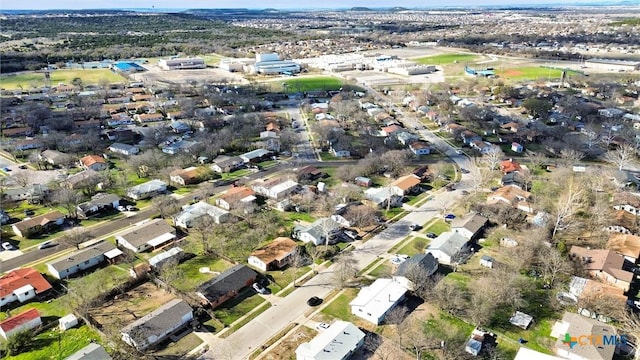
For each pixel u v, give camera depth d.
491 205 116.00
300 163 154.50
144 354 70.88
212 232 107.31
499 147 164.12
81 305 79.88
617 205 117.38
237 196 123.44
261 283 89.75
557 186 126.75
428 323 77.56
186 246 103.06
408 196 129.50
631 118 197.62
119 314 80.31
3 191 127.50
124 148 165.88
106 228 111.62
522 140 175.38
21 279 86.62
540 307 81.62
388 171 145.88
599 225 108.62
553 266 90.19
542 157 151.50
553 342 73.00
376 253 100.69
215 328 77.06
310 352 68.50
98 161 151.25
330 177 143.75
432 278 89.19
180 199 127.81
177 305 78.50
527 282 87.38
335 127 187.25
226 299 84.12
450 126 192.25
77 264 93.00
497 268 91.44
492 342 72.94
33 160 154.25
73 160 156.50
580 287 84.44
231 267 93.00
